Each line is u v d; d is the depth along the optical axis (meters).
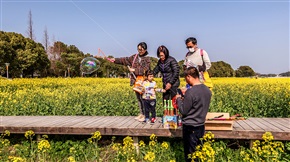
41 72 58.19
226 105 10.54
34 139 7.03
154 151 5.88
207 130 5.83
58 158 6.41
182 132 5.45
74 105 10.57
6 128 6.62
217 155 5.79
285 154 5.68
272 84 18.89
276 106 9.68
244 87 16.38
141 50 6.86
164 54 6.33
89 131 6.34
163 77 6.54
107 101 11.12
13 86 21.36
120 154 5.90
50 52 68.62
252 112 9.75
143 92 6.74
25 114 10.23
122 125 6.52
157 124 6.62
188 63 6.13
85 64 7.15
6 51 47.59
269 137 5.30
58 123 6.94
